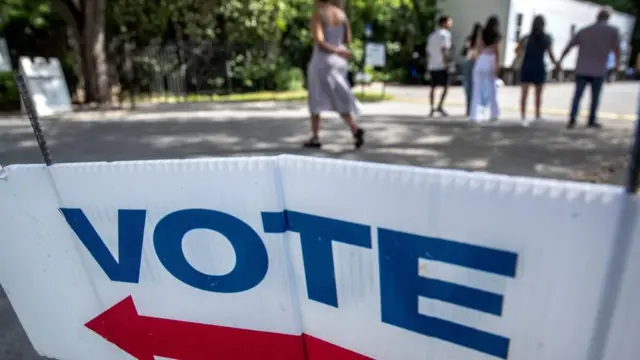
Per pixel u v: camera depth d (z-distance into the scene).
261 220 1.15
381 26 19.70
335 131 5.79
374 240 1.03
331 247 1.09
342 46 4.50
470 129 5.85
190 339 1.39
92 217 1.36
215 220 1.21
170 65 12.27
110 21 12.66
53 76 8.59
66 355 1.65
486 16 18.44
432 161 4.05
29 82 8.14
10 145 5.19
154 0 12.16
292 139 5.23
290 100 11.12
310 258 1.13
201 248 1.25
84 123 6.89
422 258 0.98
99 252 1.40
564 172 3.62
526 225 0.85
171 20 13.47
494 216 0.87
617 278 0.79
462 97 12.23
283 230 1.15
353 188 1.01
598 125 5.91
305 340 1.24
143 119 7.29
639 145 0.73
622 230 0.77
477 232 0.90
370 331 1.11
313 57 4.44
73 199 1.36
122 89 11.60
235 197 1.17
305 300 1.18
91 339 1.57
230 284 1.26
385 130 5.80
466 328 0.97
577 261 0.82
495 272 0.91
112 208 1.32
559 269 0.84
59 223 1.42
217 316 1.31
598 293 0.82
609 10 5.45
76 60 12.09
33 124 1.33
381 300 1.06
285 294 1.20
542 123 6.37
